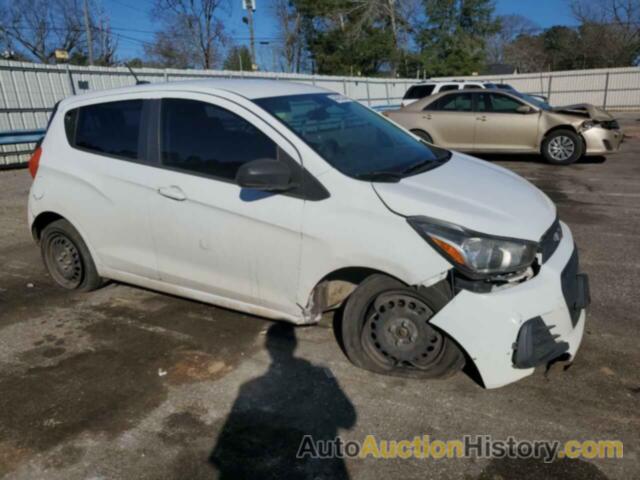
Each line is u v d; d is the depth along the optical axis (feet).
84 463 8.69
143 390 10.62
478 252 9.16
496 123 36.19
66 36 119.65
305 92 13.05
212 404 10.11
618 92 96.02
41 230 15.39
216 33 125.18
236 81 13.03
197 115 11.96
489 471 8.29
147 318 13.69
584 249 17.93
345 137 11.84
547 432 9.04
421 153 12.74
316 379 10.75
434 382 10.43
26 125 42.73
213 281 12.01
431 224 9.43
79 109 13.97
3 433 9.46
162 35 125.18
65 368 11.50
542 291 9.28
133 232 12.90
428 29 129.08
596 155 36.73
